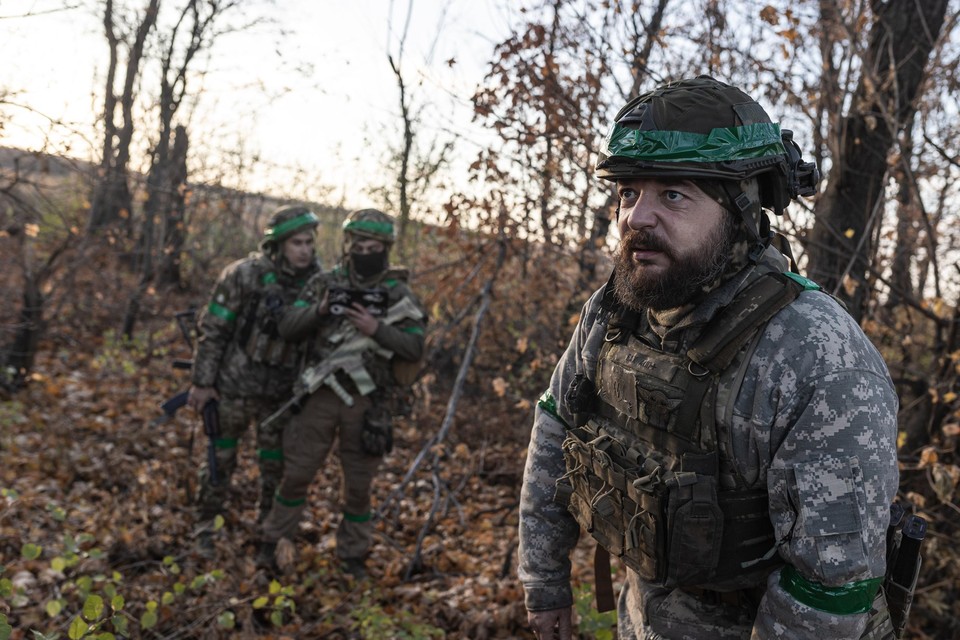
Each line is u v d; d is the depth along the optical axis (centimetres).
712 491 139
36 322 649
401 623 319
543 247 438
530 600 180
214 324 394
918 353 424
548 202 429
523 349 452
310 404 366
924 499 330
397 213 721
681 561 143
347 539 374
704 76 146
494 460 530
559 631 180
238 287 395
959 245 422
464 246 446
